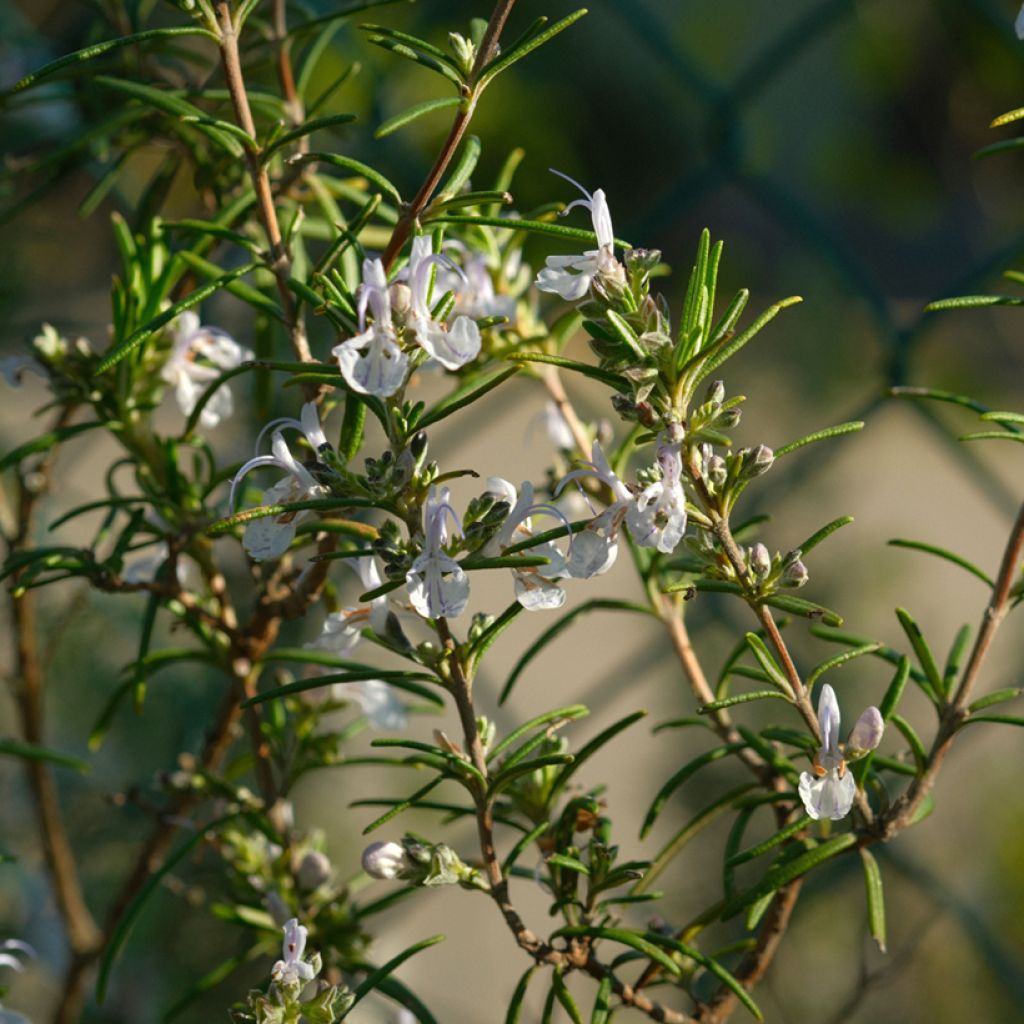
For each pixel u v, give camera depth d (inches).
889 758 30.2
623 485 29.0
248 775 38.3
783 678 29.2
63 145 32.3
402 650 29.5
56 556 30.8
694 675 31.2
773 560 29.2
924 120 119.1
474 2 62.1
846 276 47.7
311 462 29.1
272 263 30.1
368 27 29.5
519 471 61.5
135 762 39.5
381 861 29.6
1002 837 52.4
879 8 113.7
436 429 47.8
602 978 29.9
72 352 31.2
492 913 46.9
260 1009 29.1
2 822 37.7
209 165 32.2
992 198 121.4
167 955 36.4
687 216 106.8
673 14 112.3
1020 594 30.0
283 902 31.4
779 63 46.8
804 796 29.2
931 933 46.4
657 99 103.0
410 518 29.1
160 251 31.3
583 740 44.4
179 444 31.1
